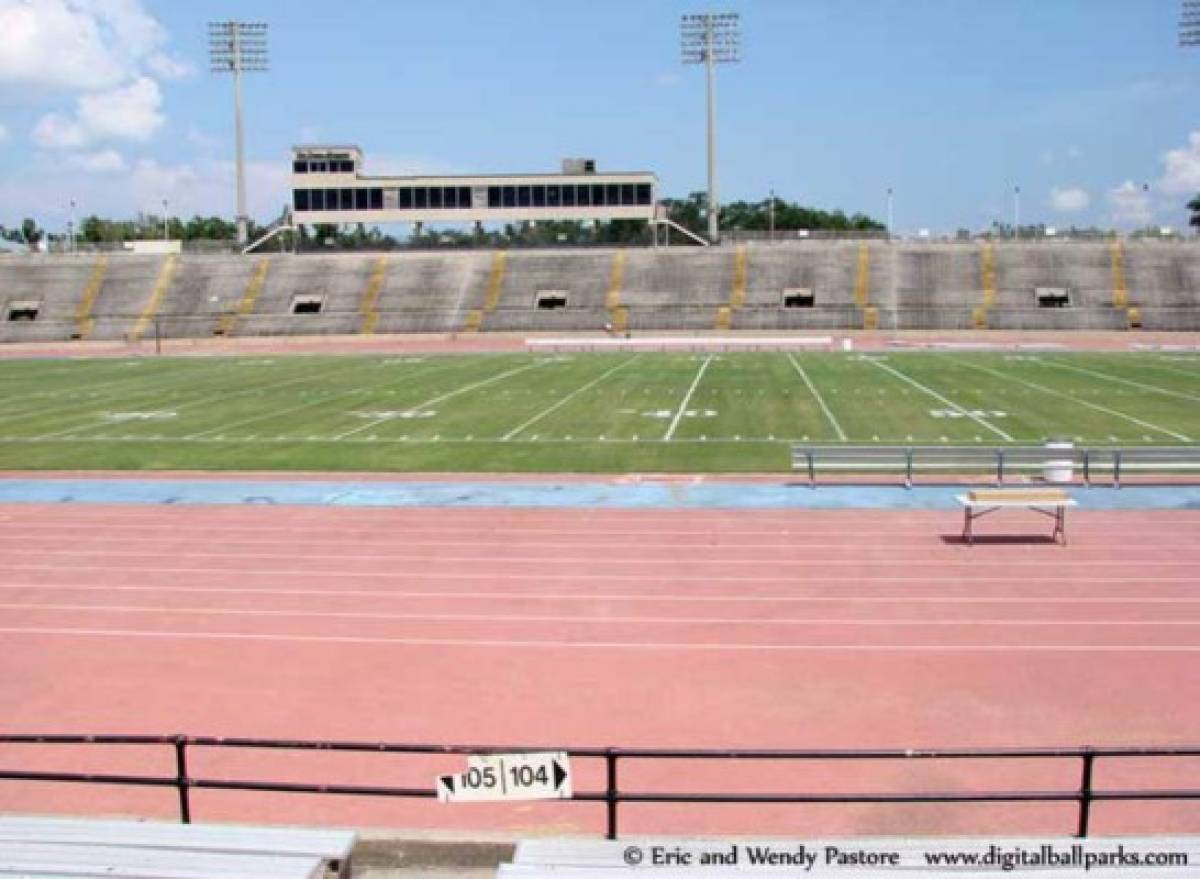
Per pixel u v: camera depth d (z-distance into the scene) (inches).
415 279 3378.4
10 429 1456.7
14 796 449.1
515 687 555.5
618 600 694.5
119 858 328.5
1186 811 417.1
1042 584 713.6
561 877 315.0
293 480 1097.4
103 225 5974.4
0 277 3395.7
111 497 1029.2
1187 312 2970.0
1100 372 2005.4
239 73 3639.3
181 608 692.7
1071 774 450.6
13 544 858.1
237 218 3801.7
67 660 604.7
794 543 826.8
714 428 1379.2
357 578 752.3
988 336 2913.4
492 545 834.8
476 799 324.5
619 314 3152.1
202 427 1449.3
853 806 428.1
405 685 560.7
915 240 3395.7
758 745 484.4
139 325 3203.7
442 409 1594.5
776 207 6432.1
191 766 474.9
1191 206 5083.7
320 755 483.2
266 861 326.6
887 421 1414.9
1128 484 1023.0
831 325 3041.3
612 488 1035.9
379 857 368.8
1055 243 3280.0
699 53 3503.9
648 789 444.1
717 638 621.9
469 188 3575.3
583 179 3533.5
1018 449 1027.3
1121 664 573.6
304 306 3284.9
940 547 809.5
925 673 565.0
